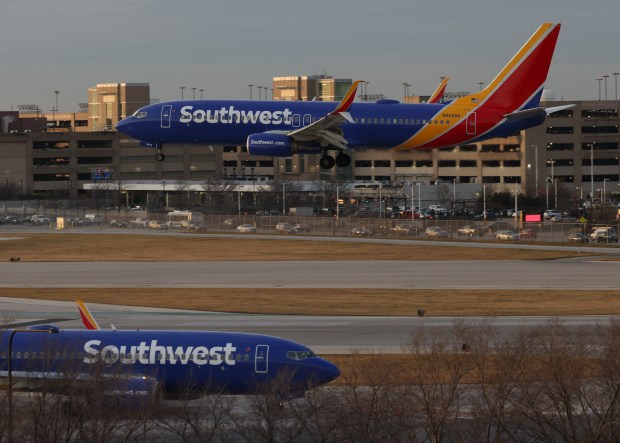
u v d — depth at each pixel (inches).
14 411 3900.1
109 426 3907.5
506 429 3961.6
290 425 3971.5
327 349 5900.6
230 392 4650.6
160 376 4628.4
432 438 3892.7
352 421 3870.6
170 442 3892.7
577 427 4092.0
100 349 4648.1
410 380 4434.1
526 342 4943.4
